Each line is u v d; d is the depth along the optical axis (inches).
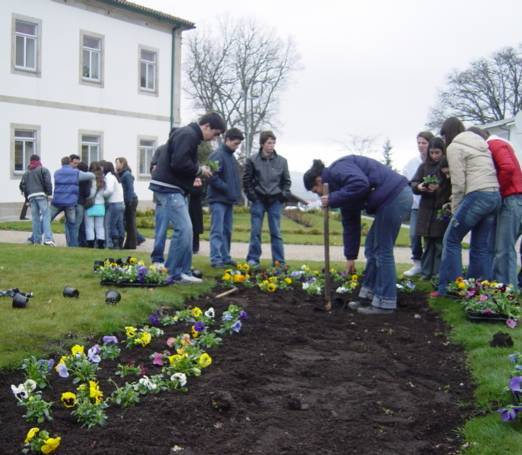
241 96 2186.3
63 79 1133.1
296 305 296.2
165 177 313.0
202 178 339.6
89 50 1184.8
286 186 397.4
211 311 253.4
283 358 211.9
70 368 183.5
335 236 816.3
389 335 249.9
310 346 229.5
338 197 271.9
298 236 781.3
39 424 150.3
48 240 569.6
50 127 1116.5
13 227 793.6
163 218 319.3
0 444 139.6
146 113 1296.8
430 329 261.0
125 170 573.6
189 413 160.4
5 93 1045.8
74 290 269.4
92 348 190.2
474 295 273.7
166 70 1336.1
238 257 491.2
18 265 354.0
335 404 173.9
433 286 333.7
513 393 166.9
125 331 228.7
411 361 217.2
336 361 212.5
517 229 302.8
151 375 187.8
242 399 172.9
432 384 194.5
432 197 344.2
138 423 153.3
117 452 137.9
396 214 275.6
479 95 2001.7
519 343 224.8
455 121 309.0
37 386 172.7
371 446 149.6
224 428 154.3
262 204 393.1
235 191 385.1
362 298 300.7
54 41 1114.7
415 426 162.6
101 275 307.0
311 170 285.0
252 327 248.4
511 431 151.9
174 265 318.3
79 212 567.8
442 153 338.0
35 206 570.9
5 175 1050.7
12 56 1050.1
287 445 147.4
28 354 192.1
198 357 195.2
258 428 155.6
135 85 1268.5
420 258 374.0
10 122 1055.0
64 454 136.3
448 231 303.3
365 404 174.4
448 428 162.1
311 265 411.5
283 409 168.6
